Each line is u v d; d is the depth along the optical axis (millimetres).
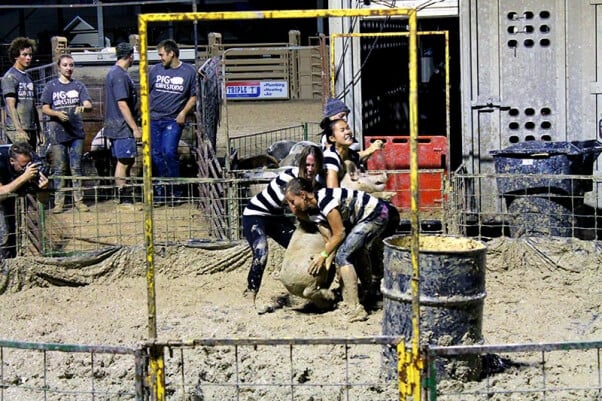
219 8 27844
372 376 6488
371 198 7938
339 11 4832
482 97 11656
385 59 14516
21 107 11742
